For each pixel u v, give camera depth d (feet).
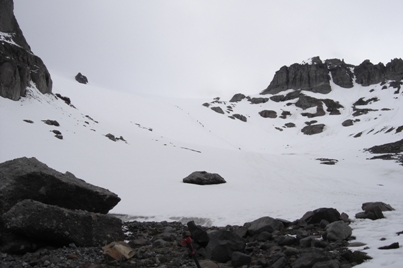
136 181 100.48
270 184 118.62
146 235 38.91
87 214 32.71
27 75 149.28
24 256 28.12
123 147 149.48
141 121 325.21
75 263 26.40
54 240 30.45
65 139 127.44
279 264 23.86
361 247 27.94
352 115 415.85
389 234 32.58
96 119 196.75
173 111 419.95
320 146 306.96
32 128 121.49
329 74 581.12
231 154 211.41
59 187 34.58
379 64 549.95
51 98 165.27
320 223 39.06
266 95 577.43
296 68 589.73
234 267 25.67
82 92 391.65
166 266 25.68
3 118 117.60
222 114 463.83
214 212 57.82
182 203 69.15
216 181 108.78
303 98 494.59
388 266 21.70
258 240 33.99
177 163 146.20
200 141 304.91
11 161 35.96
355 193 98.73
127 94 472.44
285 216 51.19
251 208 61.21
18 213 28.99
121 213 58.29
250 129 408.05
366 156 218.38
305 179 136.26
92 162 114.42
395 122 304.91
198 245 30.63
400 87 468.34
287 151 306.14
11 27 164.55
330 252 26.18
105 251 28.27
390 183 135.74
